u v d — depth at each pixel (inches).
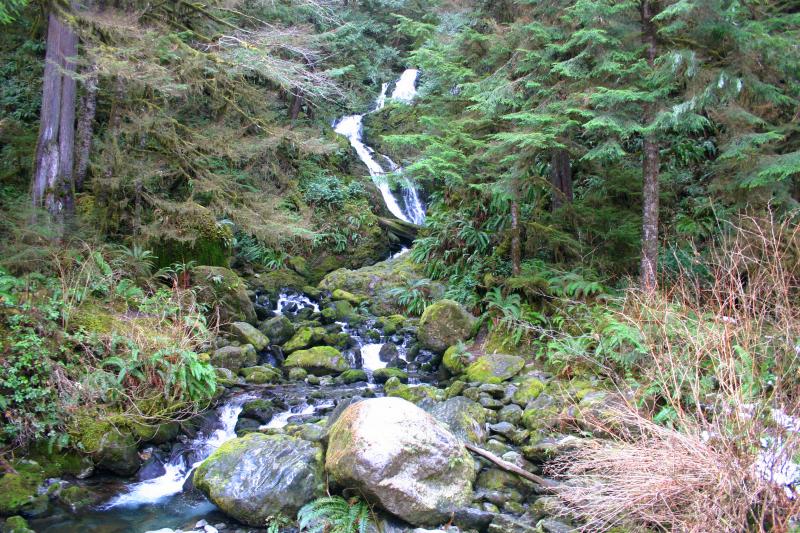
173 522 189.6
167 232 346.0
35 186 326.0
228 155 352.2
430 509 176.7
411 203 635.5
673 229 339.6
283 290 470.3
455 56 330.3
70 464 207.3
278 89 477.7
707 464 142.7
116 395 225.0
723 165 281.3
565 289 304.5
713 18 242.2
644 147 280.8
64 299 242.5
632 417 184.9
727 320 179.8
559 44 280.5
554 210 359.6
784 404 151.7
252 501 184.9
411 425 185.9
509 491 191.3
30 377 210.8
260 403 259.8
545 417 219.6
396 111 418.6
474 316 352.8
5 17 271.6
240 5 409.1
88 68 322.3
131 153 359.3
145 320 265.9
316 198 561.6
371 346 362.9
